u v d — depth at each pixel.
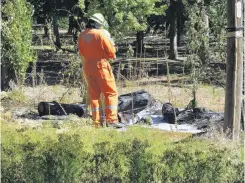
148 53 89.19
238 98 20.56
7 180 13.59
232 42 20.42
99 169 13.84
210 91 37.09
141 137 15.66
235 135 20.28
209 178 13.79
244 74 20.72
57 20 78.19
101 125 24.11
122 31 45.66
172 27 75.69
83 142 14.80
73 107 27.75
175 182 13.86
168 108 26.81
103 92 25.48
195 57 30.47
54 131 16.97
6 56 35.66
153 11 47.59
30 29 37.03
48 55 67.81
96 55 25.61
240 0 20.17
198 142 16.27
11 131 16.11
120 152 13.95
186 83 43.81
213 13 37.06
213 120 24.38
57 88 37.31
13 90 33.34
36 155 13.84
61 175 13.49
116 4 44.59
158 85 44.34
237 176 13.86
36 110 29.33
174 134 21.19
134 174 13.79
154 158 13.90
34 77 37.66
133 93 29.23
